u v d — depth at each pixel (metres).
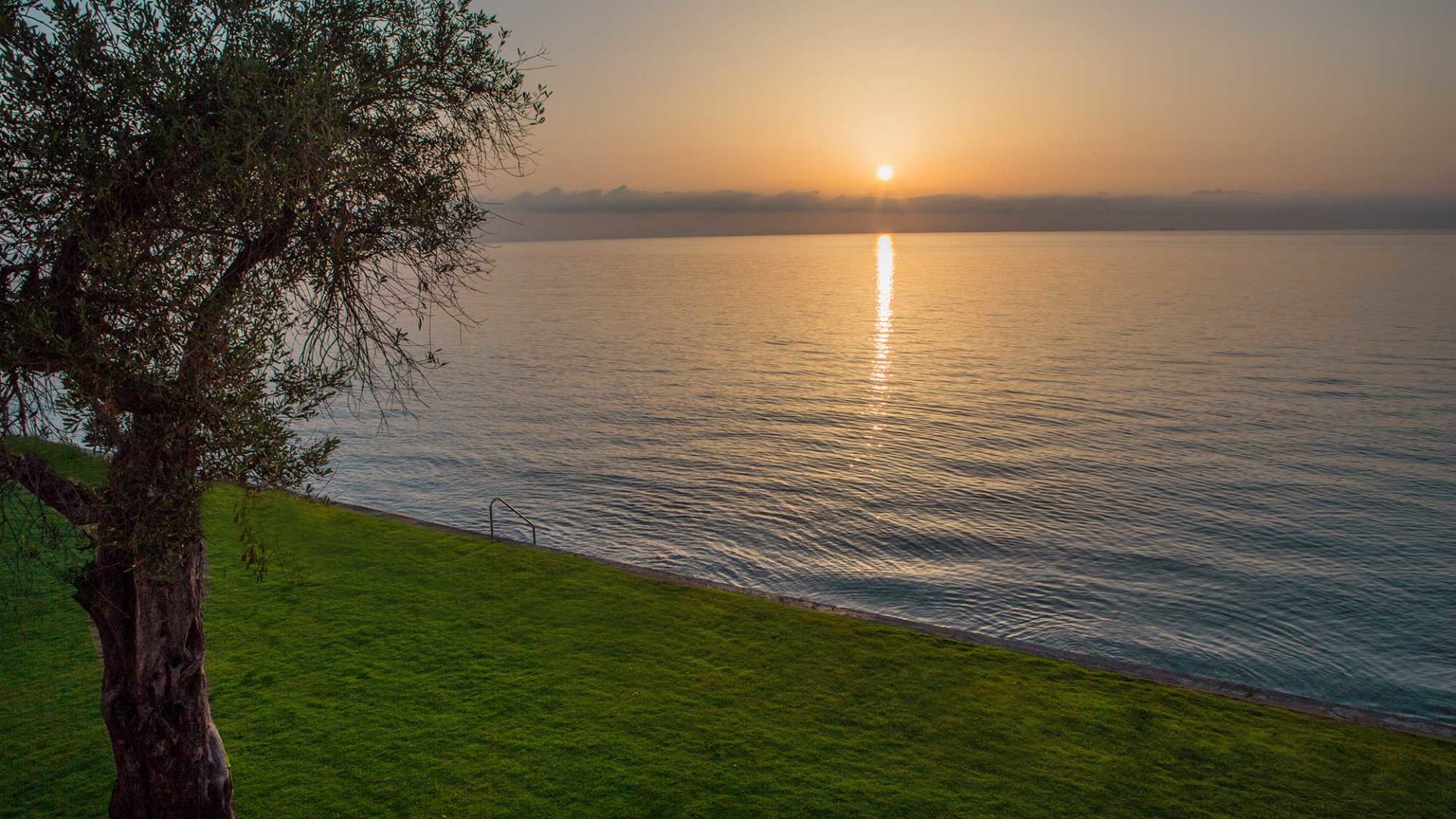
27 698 14.04
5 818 11.03
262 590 19.02
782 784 11.97
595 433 62.94
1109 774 12.26
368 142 7.96
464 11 8.47
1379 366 85.19
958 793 11.78
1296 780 12.09
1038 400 73.44
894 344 113.25
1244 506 44.69
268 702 14.16
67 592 17.80
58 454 24.11
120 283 6.38
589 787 11.89
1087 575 36.22
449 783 11.96
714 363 98.31
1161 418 65.56
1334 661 28.88
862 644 16.61
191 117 6.64
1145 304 163.50
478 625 17.42
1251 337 109.88
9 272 6.59
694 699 14.42
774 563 37.94
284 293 7.68
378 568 20.55
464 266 8.61
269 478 7.61
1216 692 14.82
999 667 15.65
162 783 8.54
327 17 7.80
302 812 11.25
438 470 52.69
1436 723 13.75
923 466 53.06
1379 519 42.53
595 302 193.75
